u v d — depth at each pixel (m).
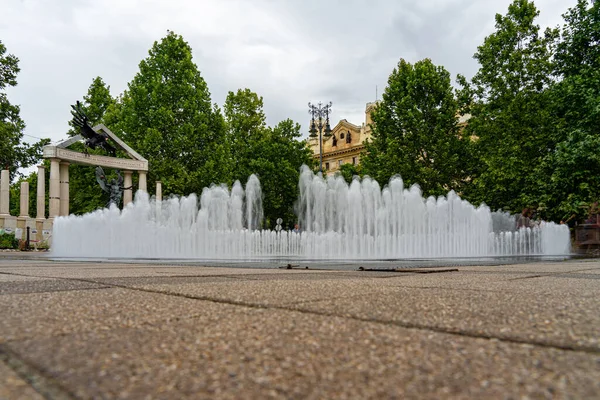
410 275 6.03
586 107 20.91
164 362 1.65
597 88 20.95
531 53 28.28
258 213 41.88
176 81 36.97
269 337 2.04
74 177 40.16
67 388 1.36
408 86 34.81
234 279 5.16
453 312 2.71
